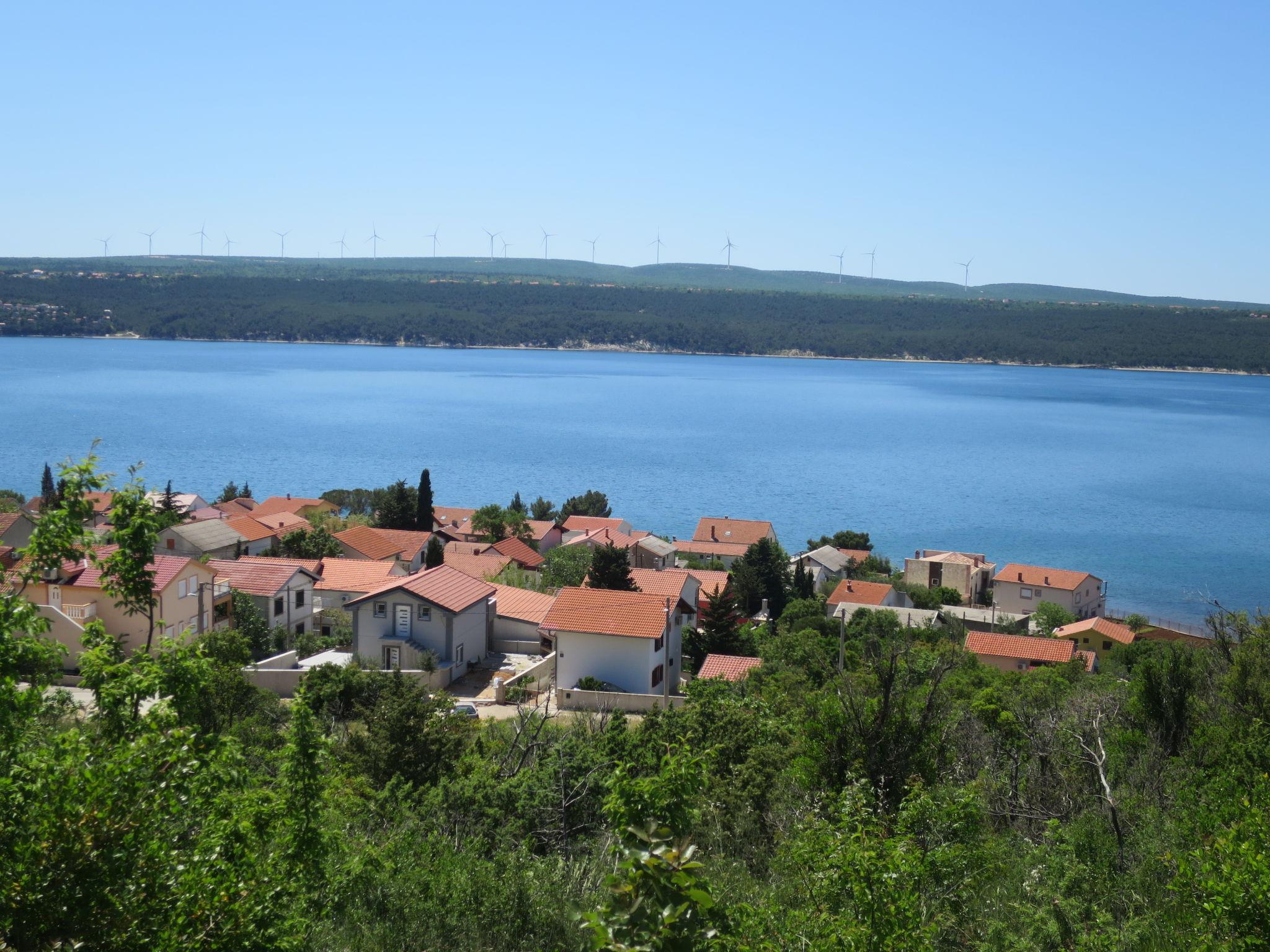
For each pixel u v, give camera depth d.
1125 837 16.30
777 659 51.06
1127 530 162.50
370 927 14.16
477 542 101.06
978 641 66.81
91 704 14.17
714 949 9.56
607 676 48.66
